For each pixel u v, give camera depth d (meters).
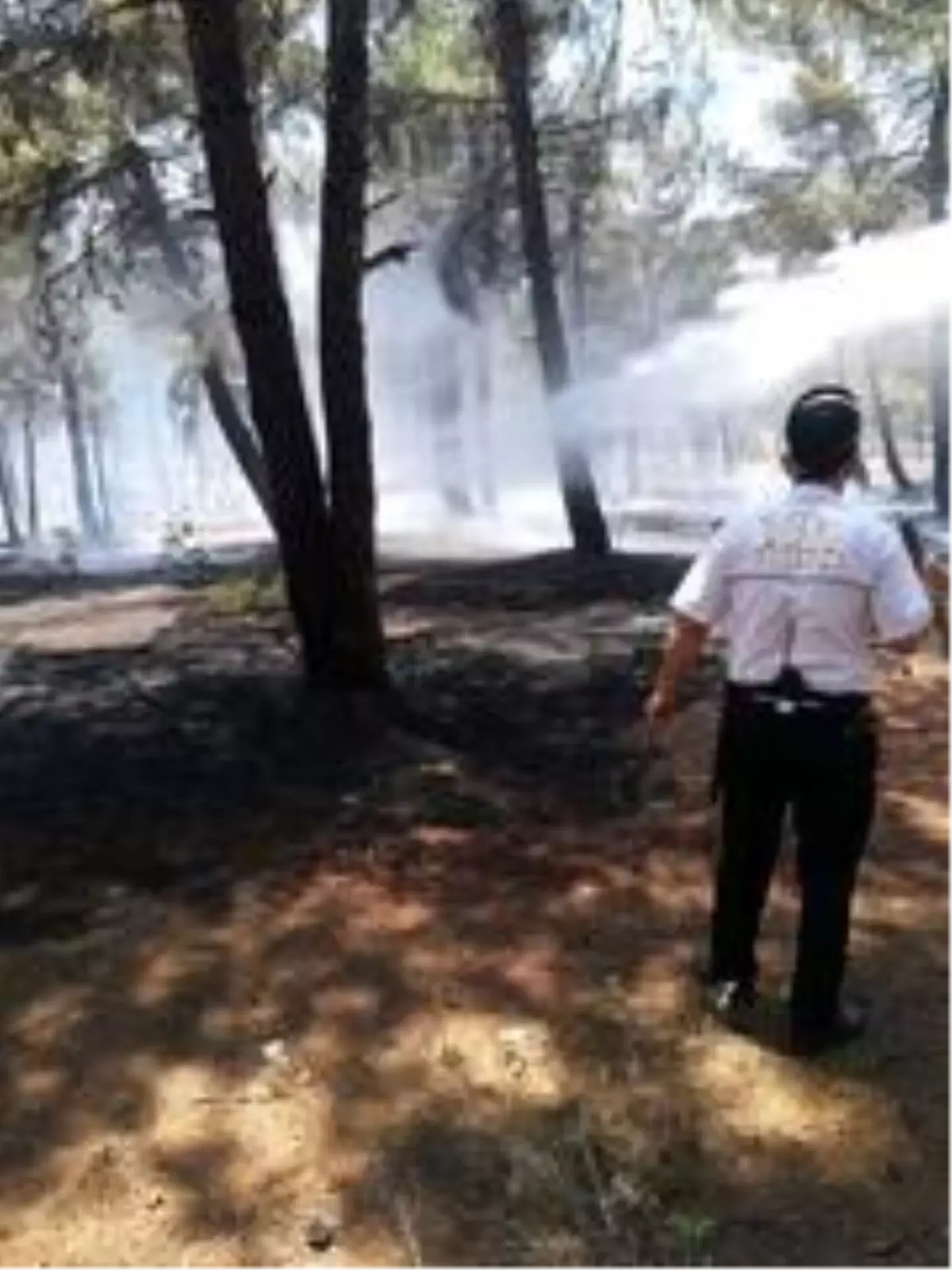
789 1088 5.16
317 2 11.48
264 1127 5.09
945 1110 5.02
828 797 5.19
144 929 6.61
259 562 21.98
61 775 8.85
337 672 9.90
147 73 11.33
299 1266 4.45
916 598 5.06
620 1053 5.40
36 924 6.75
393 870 7.11
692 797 7.95
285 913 6.68
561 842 7.39
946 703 9.55
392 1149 4.93
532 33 15.80
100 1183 4.87
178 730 9.62
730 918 5.59
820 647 5.14
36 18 10.22
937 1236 4.43
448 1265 4.40
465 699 10.13
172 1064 5.50
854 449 5.25
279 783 8.41
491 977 5.99
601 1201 4.58
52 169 12.41
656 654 11.27
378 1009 5.80
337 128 9.38
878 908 6.48
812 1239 4.43
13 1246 4.61
